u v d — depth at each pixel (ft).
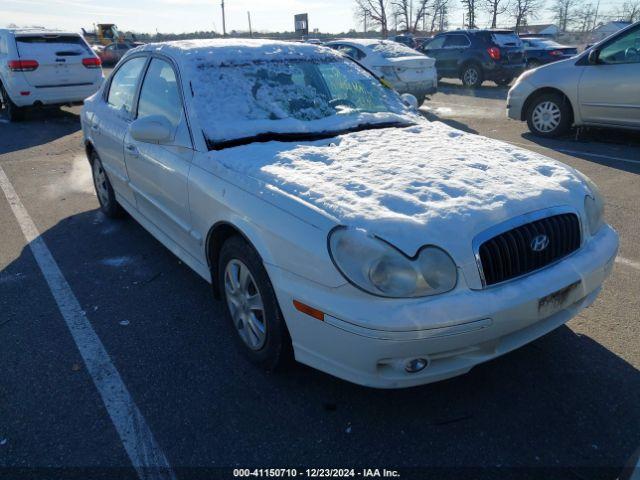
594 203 9.07
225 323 10.80
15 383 8.99
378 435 7.74
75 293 12.15
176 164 10.62
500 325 7.14
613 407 8.20
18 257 14.20
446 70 55.26
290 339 8.36
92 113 16.19
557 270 7.84
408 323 6.66
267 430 7.87
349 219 7.21
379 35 184.85
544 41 67.26
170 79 11.66
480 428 7.84
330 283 7.07
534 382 8.80
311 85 12.16
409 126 12.16
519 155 10.02
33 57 33.78
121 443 7.67
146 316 11.11
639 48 23.76
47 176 22.52
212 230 9.59
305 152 9.64
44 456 7.43
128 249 14.65
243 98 11.13
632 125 24.48
